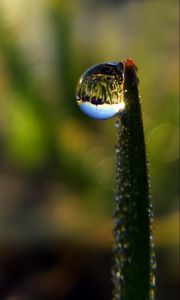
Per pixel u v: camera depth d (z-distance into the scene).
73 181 0.16
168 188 0.14
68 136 0.16
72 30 0.17
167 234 0.13
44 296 0.13
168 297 0.12
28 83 0.16
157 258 0.13
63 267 0.14
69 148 0.16
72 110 0.16
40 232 0.14
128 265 0.07
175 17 0.20
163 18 0.20
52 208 0.15
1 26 0.17
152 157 0.15
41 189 0.16
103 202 0.15
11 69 0.16
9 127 0.16
